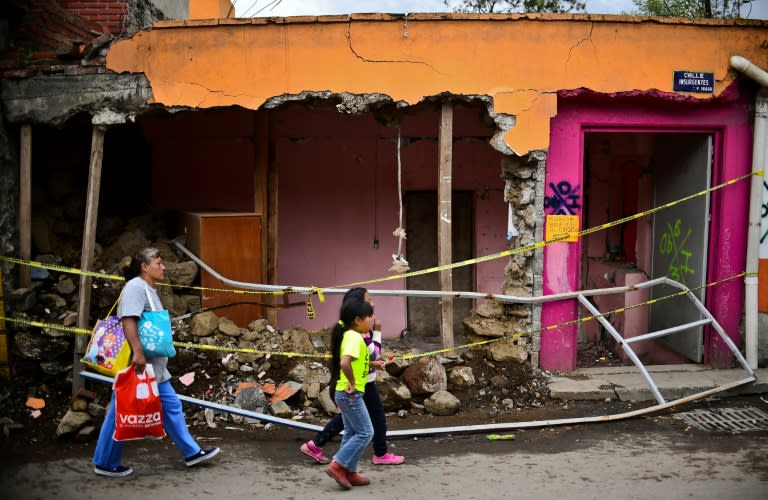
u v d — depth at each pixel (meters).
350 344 4.98
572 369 7.94
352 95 7.40
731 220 8.04
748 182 8.03
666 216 9.13
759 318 8.13
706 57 7.66
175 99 7.35
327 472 5.17
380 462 5.67
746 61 7.53
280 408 6.84
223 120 10.31
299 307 10.51
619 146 10.63
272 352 7.16
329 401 6.87
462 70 7.43
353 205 10.59
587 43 7.50
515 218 7.84
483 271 10.74
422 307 10.91
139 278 5.27
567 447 6.07
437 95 7.43
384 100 7.42
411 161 10.59
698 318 8.30
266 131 8.62
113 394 5.31
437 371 7.27
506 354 7.70
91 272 7.17
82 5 9.21
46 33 8.02
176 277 7.94
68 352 7.16
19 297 7.17
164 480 5.35
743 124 7.98
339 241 10.57
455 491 5.13
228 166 10.38
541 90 7.50
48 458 5.84
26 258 7.43
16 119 7.39
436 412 7.00
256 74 7.36
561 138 7.75
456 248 10.90
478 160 10.62
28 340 7.02
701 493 5.05
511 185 7.82
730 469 5.51
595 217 11.12
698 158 8.29
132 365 5.14
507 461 5.75
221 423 6.70
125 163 9.87
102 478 5.39
